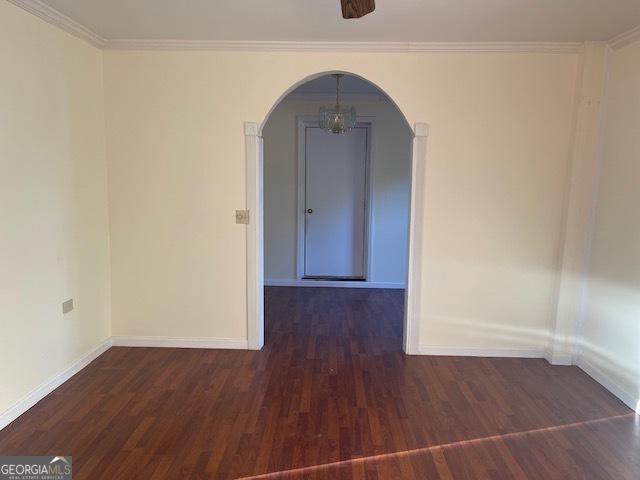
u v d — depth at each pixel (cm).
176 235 353
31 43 260
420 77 331
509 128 333
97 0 251
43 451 227
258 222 351
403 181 562
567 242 331
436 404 280
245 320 361
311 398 286
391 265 577
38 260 272
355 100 552
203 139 343
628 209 285
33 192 266
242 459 224
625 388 284
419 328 356
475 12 260
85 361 327
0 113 237
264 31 302
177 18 279
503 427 255
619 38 294
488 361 347
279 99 339
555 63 325
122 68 337
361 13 192
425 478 212
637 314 274
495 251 346
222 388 297
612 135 305
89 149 325
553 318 344
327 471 216
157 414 264
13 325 252
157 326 363
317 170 582
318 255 595
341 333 408
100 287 346
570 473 217
